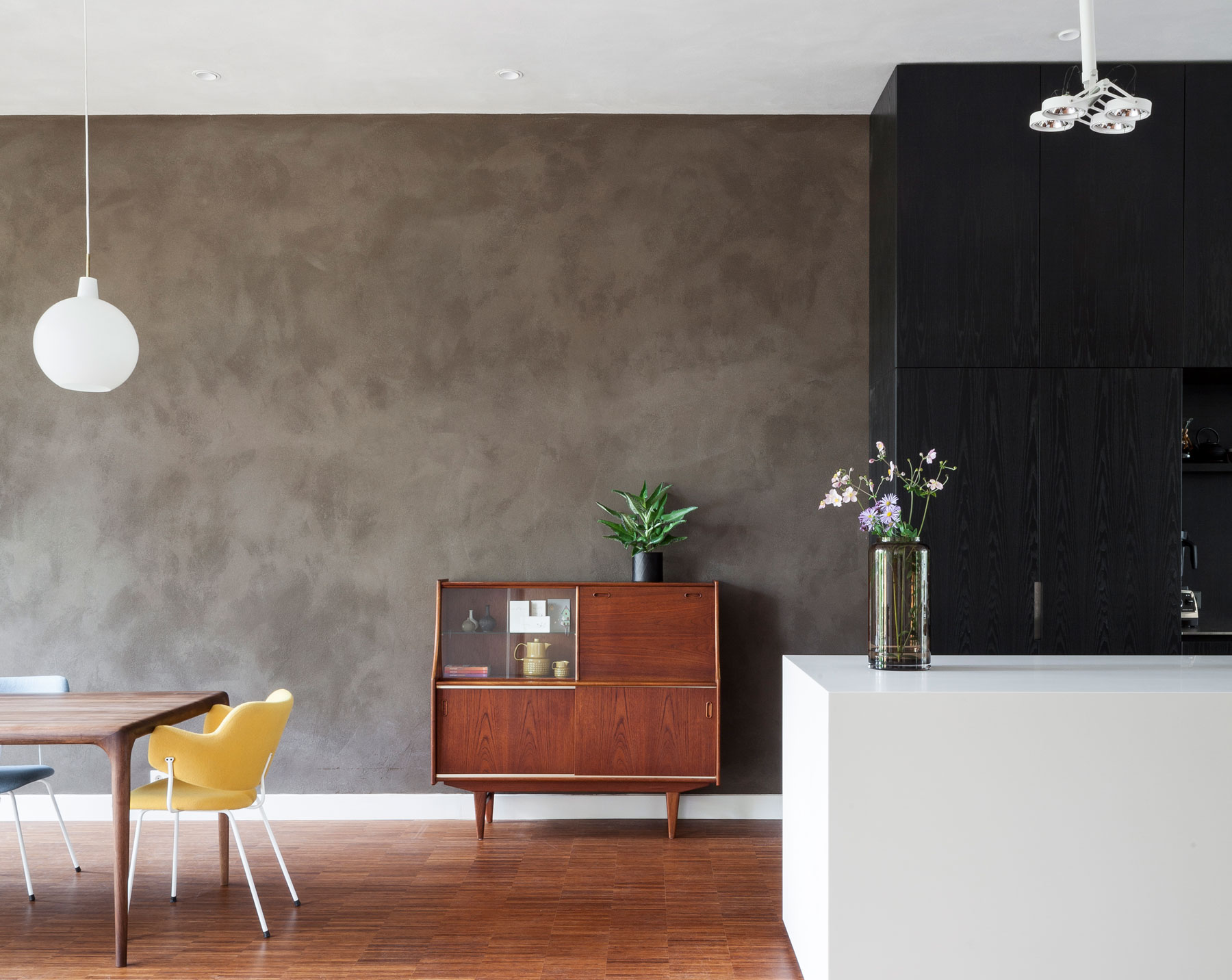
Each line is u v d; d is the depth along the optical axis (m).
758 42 3.91
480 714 4.16
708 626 4.23
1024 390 3.99
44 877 3.71
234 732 3.05
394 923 3.26
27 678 3.74
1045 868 2.43
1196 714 2.42
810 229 4.61
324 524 4.58
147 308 4.60
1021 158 4.02
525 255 4.62
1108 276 4.00
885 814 2.44
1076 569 3.98
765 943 3.10
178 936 3.15
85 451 4.58
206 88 4.34
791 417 4.58
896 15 3.68
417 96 4.43
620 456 4.58
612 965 2.94
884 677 2.72
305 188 4.62
